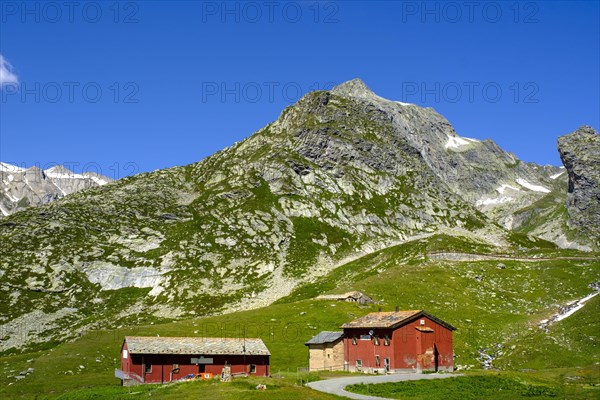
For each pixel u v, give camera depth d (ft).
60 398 287.07
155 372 327.88
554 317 503.20
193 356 335.67
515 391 251.60
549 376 311.06
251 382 253.03
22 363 415.64
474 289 592.60
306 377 292.81
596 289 580.71
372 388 251.80
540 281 612.70
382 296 567.59
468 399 233.96
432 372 318.04
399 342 322.96
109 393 277.85
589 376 310.65
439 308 530.27
